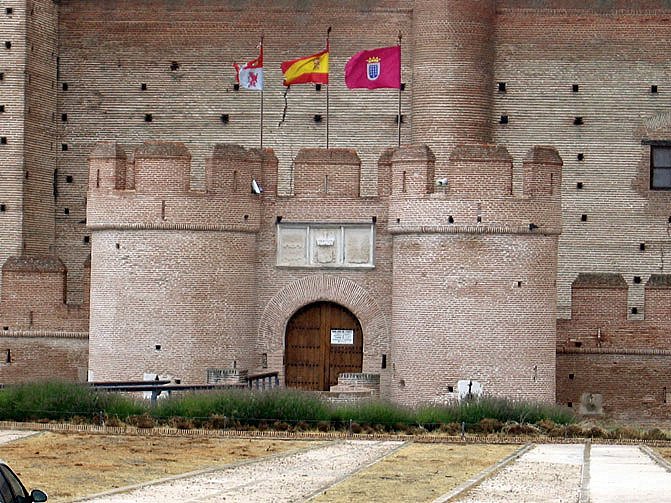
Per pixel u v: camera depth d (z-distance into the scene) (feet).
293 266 248.73
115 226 243.40
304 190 248.93
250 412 212.84
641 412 250.78
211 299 244.01
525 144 273.13
